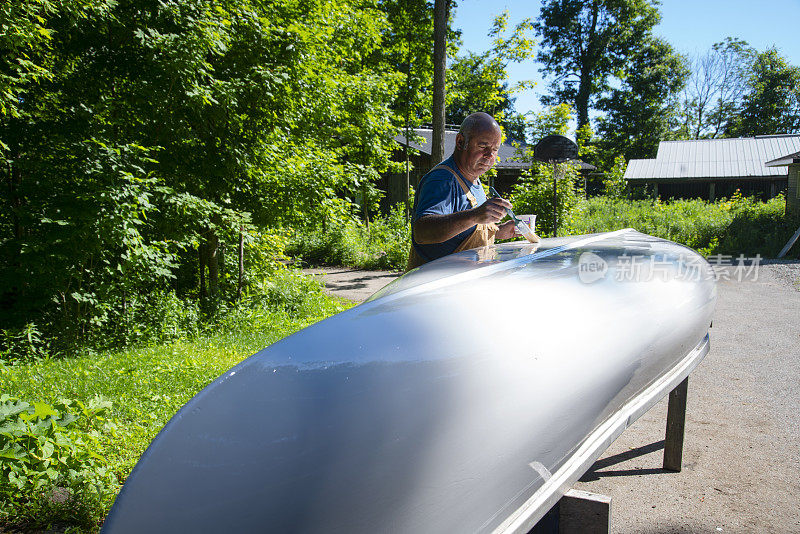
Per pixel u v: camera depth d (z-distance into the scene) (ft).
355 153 43.80
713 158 98.37
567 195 40.78
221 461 2.97
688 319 6.85
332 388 3.27
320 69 26.08
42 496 7.66
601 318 5.13
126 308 20.25
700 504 8.60
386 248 47.47
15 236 19.47
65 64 20.03
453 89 54.49
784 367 16.08
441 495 3.37
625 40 150.20
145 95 19.54
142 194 17.85
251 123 23.29
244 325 21.90
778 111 185.37
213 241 24.21
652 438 11.30
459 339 3.99
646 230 53.36
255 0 23.77
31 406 8.91
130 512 2.92
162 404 11.73
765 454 10.41
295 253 51.11
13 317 18.08
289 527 2.86
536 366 4.15
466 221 6.53
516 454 3.89
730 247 47.52
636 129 156.35
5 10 15.26
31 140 18.12
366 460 3.06
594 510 5.10
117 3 18.75
